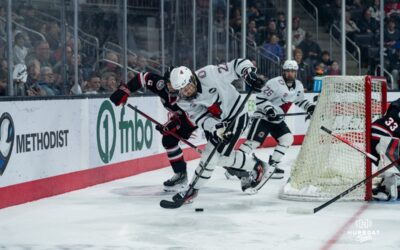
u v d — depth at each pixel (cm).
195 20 1361
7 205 804
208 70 797
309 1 1964
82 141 951
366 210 789
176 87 765
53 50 988
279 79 1031
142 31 1246
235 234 666
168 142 931
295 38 1825
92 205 830
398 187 848
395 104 829
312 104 1044
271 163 1058
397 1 1908
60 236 661
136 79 902
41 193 864
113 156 1034
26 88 928
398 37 1894
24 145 829
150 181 1031
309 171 873
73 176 931
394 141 805
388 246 613
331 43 1931
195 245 620
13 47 912
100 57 1118
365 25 1912
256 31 1719
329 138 870
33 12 970
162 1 1262
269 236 655
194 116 815
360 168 859
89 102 967
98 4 1120
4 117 791
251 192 906
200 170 814
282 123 1053
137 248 611
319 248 607
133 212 786
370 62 1898
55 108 889
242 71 789
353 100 860
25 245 625
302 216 757
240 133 818
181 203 810
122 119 1060
